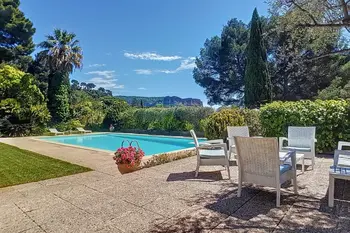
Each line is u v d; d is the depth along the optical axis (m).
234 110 8.30
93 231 2.54
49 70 19.36
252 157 3.29
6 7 18.56
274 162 3.10
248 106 14.02
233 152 5.82
